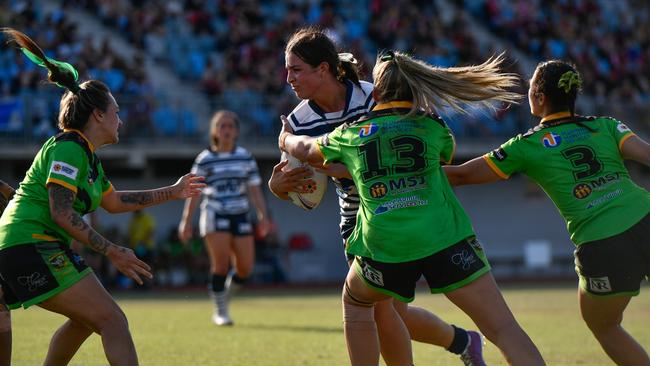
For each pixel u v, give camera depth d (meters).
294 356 11.36
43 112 29.62
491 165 8.04
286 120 8.37
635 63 43.66
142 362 10.77
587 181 7.90
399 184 6.96
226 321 15.81
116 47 35.06
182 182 8.75
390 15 39.31
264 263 32.88
